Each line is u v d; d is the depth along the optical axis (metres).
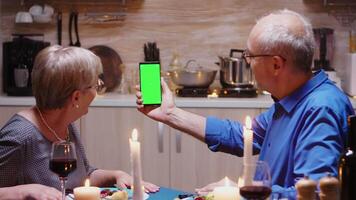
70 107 2.57
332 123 2.27
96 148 4.38
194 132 2.88
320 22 4.74
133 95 4.64
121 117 4.35
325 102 2.33
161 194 2.53
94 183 2.80
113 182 2.79
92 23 4.86
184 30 4.82
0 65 4.74
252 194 1.85
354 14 4.70
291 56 2.39
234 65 4.43
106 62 4.85
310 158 2.20
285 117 2.45
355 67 4.42
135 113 4.34
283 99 2.46
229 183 2.27
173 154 4.34
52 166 2.21
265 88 2.50
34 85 2.54
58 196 2.34
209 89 4.55
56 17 4.86
